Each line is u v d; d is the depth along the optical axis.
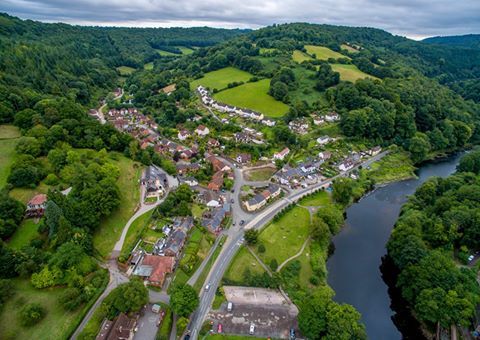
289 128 192.00
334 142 192.50
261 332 76.94
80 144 141.25
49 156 121.12
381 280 101.31
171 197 120.69
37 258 84.81
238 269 96.50
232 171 154.88
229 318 80.06
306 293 89.94
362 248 115.06
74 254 84.81
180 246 100.44
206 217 117.12
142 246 100.94
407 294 87.31
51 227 89.56
